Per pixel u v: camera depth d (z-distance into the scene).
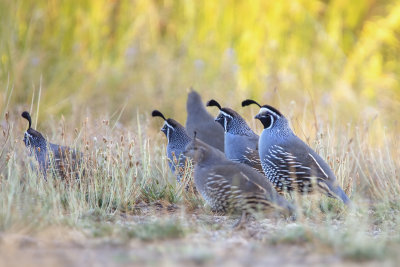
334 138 12.16
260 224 8.61
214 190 8.67
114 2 19.41
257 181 8.51
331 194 9.77
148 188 10.45
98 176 9.95
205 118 12.29
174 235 7.50
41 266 5.95
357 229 7.64
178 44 19.38
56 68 17.25
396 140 12.91
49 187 9.18
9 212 7.56
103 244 6.98
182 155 11.01
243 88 17.67
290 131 10.22
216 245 7.01
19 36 17.38
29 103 15.66
